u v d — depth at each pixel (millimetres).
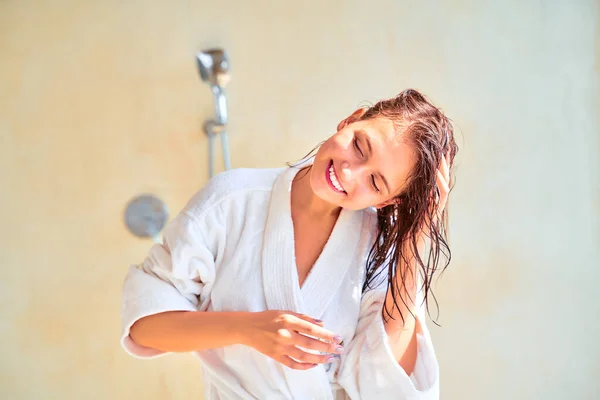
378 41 2242
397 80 2244
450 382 2234
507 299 2242
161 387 2283
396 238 1240
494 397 2248
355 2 2244
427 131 1139
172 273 1157
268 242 1188
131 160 2230
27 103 2188
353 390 1243
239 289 1178
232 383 1200
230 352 1196
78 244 2225
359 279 1267
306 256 1228
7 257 2195
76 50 2199
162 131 2238
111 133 2223
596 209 2256
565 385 2264
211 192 1197
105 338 2252
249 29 2236
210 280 1186
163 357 2281
